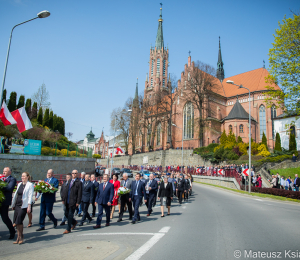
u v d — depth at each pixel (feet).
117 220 35.76
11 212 41.70
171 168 154.40
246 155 131.64
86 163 115.03
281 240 22.72
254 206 47.16
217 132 185.57
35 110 175.94
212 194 72.79
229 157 135.13
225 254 18.78
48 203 29.60
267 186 89.86
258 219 33.55
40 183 28.99
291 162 111.75
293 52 89.20
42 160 90.53
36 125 148.87
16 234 26.94
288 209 43.86
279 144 144.36
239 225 29.58
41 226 28.99
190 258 17.85
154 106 237.04
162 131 219.41
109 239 23.68
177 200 61.98
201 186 105.50
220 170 107.76
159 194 38.32
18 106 166.50
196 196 67.77
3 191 24.35
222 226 29.09
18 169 81.97
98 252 18.90
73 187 28.25
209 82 181.88
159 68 317.22
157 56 320.70
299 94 87.56
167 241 22.56
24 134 126.41
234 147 142.41
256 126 185.68
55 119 196.03
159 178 60.59
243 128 176.65
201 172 130.52
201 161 159.84
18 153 85.30
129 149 276.41
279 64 91.15
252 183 83.46
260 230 26.86
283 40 89.51
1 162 77.51
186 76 205.16
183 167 145.38
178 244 21.53
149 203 39.17
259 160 114.32
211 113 190.39
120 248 20.04
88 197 32.86
